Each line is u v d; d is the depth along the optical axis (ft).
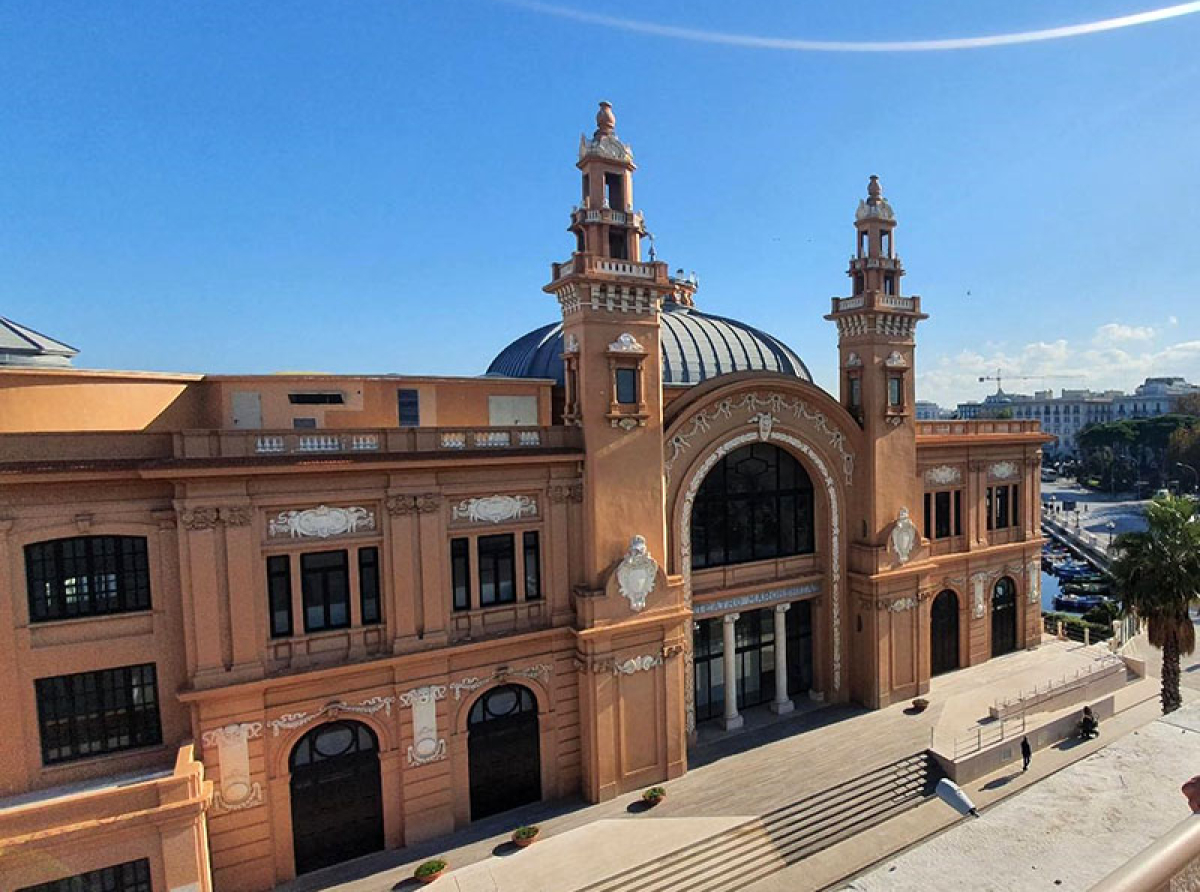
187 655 71.51
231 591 73.10
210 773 72.18
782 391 109.29
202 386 93.71
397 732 81.61
